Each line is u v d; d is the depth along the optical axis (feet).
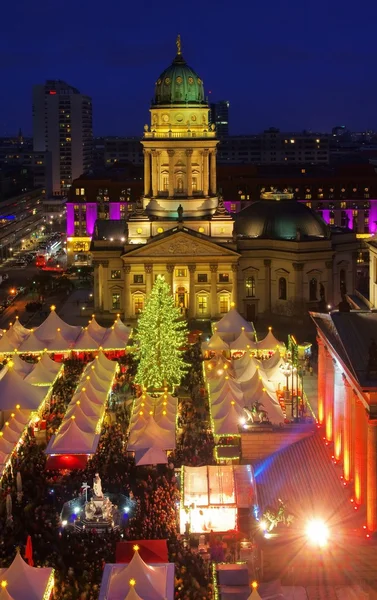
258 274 597.52
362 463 252.01
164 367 403.34
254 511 260.62
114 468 305.53
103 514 266.36
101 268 591.37
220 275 584.81
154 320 402.52
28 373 395.14
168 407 344.49
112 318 595.88
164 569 219.61
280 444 315.99
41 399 359.87
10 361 366.22
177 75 600.39
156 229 595.47
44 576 213.66
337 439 290.35
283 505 245.45
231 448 316.40
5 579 208.85
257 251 593.83
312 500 264.72
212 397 359.87
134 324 583.58
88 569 232.12
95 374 378.32
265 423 322.34
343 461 281.74
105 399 363.35
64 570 231.09
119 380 422.41
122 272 591.78
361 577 231.50
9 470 301.02
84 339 465.88
